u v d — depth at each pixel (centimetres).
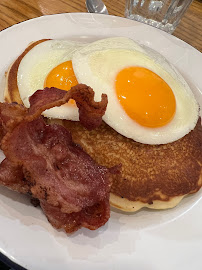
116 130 12
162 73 14
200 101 17
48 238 10
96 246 11
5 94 14
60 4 20
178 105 14
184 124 13
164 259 11
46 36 17
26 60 14
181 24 22
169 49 18
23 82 14
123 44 15
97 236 11
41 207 11
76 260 10
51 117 12
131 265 11
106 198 11
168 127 13
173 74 15
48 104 10
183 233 12
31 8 19
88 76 13
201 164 13
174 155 13
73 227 10
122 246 11
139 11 21
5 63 15
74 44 16
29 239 10
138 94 12
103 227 11
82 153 12
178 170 13
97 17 18
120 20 18
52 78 13
